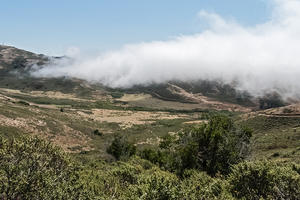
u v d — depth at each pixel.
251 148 36.47
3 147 12.45
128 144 66.62
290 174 16.73
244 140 37.75
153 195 14.12
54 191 11.15
